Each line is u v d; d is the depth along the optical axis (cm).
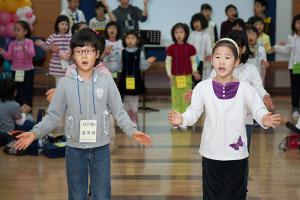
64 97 319
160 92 1125
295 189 466
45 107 915
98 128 319
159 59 1106
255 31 630
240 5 1102
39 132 313
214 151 324
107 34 750
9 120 637
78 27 728
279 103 997
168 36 1110
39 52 1020
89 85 318
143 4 1077
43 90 1078
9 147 594
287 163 557
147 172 519
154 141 664
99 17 943
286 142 625
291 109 920
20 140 307
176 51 745
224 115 322
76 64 319
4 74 819
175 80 749
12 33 962
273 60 1120
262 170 528
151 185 475
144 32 1062
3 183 481
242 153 324
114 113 325
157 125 775
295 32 863
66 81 319
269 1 1111
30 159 573
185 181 489
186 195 447
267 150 616
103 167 321
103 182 321
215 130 324
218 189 329
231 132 323
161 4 1103
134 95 732
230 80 329
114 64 741
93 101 318
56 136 630
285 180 493
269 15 1112
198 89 331
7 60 865
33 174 511
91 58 315
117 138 682
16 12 979
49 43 795
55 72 801
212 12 1103
